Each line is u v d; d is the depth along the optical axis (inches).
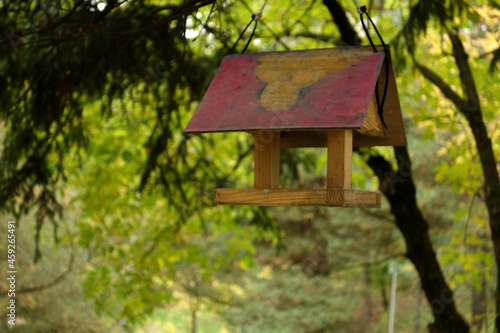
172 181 185.0
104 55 148.0
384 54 99.6
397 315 577.3
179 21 123.8
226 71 104.3
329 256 581.9
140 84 176.1
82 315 385.1
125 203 216.5
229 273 611.2
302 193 94.0
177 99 185.0
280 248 223.1
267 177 99.2
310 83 96.4
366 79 94.1
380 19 191.9
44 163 163.9
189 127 92.8
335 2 169.9
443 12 134.3
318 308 587.5
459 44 169.5
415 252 189.3
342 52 101.0
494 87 189.6
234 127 90.4
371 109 103.5
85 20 131.0
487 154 170.9
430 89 188.1
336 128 85.3
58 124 156.3
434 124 202.5
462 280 191.3
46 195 168.2
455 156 214.2
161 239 218.4
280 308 606.9
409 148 433.7
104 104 167.5
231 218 235.9
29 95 159.6
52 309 373.7
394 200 187.6
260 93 96.7
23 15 131.2
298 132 118.3
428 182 492.7
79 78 153.8
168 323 751.7
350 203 92.0
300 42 202.2
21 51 146.4
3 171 162.6
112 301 233.1
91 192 216.5
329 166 93.7
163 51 151.7
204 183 199.8
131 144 210.5
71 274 383.9
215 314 673.0
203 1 111.2
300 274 601.6
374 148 185.2
